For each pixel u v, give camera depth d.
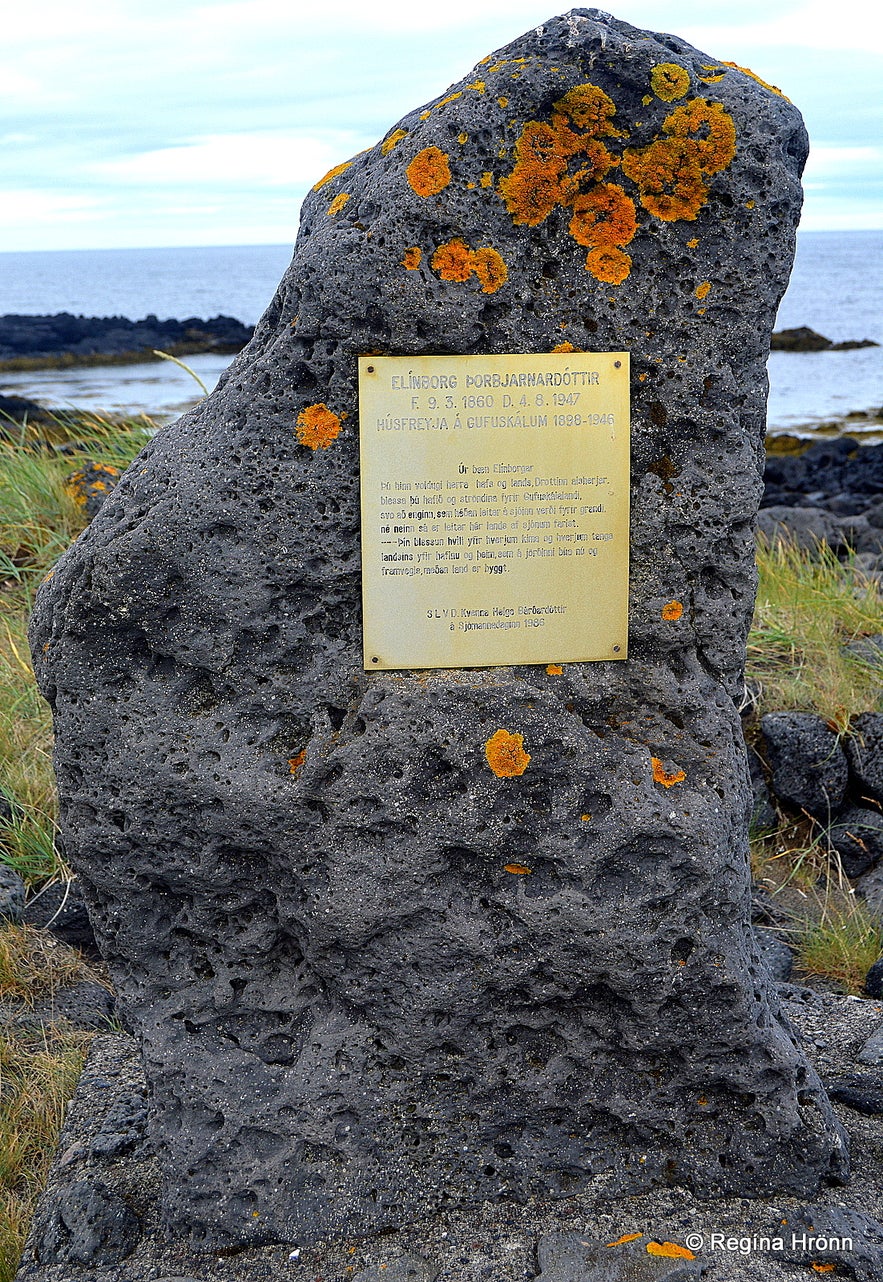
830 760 4.34
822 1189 2.41
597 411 2.22
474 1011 2.33
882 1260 2.18
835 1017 3.10
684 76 2.12
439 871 2.28
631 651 2.34
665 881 2.26
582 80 2.10
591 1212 2.35
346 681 2.29
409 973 2.32
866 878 4.18
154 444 2.31
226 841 2.31
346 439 2.20
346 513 2.23
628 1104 2.38
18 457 6.32
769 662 4.88
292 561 2.24
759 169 2.16
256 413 2.20
